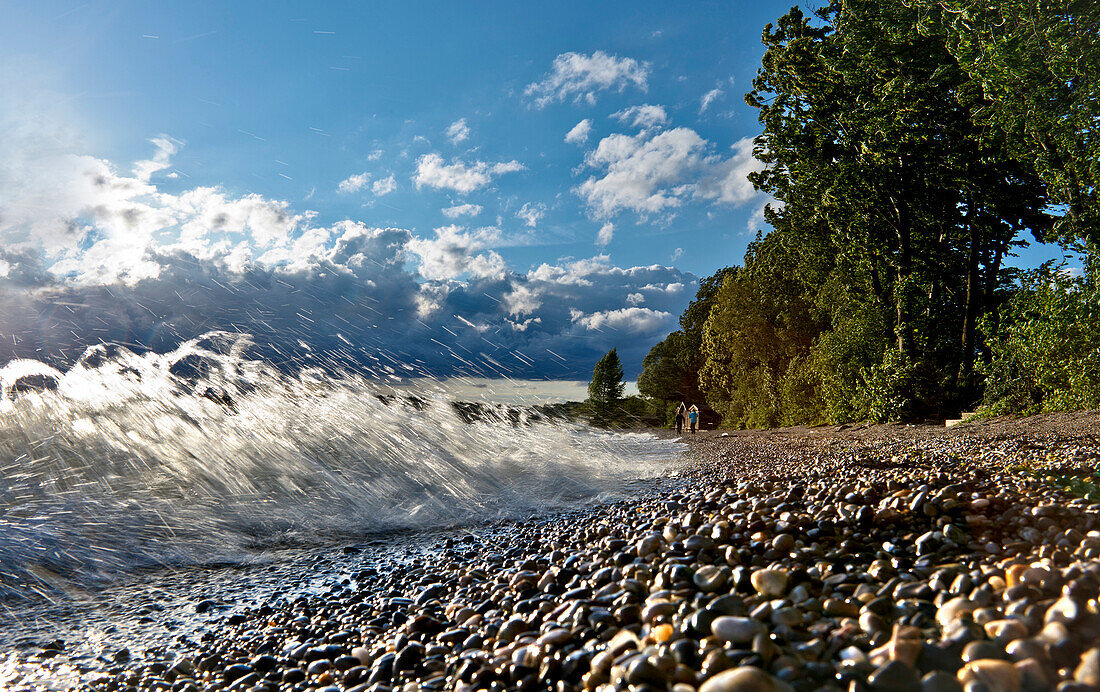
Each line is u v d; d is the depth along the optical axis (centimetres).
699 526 356
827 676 150
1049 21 955
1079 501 289
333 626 298
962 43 1094
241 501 538
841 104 1625
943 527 289
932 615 187
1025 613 165
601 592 261
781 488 502
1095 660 126
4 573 371
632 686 155
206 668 263
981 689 129
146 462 573
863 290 1934
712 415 3856
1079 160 983
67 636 302
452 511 584
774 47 1727
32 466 531
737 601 209
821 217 1880
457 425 855
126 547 429
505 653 216
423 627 273
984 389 1410
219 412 731
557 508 607
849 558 267
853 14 1458
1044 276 1122
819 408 2053
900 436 1118
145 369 755
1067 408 1034
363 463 670
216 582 388
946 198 1642
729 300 2858
